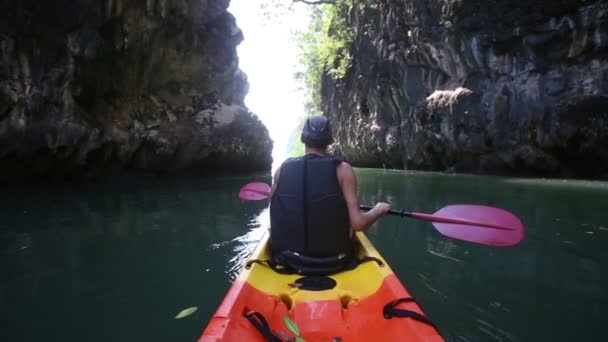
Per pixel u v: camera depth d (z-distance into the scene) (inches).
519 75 448.5
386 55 640.4
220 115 561.9
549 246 155.6
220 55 560.1
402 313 67.7
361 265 96.9
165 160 483.8
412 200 275.4
